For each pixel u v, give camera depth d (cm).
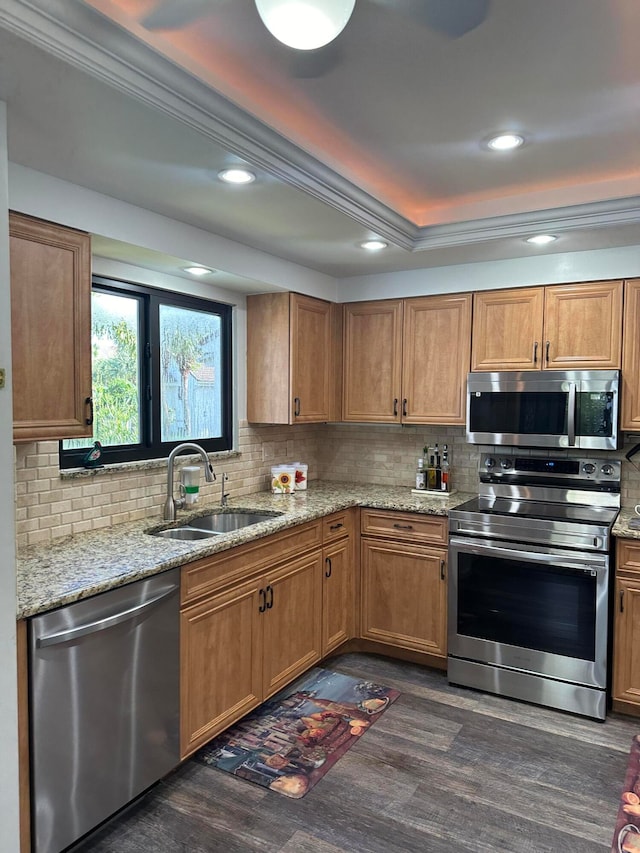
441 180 263
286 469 371
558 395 316
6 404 162
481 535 311
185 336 330
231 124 178
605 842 206
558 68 173
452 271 351
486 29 154
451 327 354
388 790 232
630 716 288
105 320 284
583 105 195
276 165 202
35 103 156
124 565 211
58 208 208
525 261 329
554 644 294
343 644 357
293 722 281
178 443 324
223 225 268
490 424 336
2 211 159
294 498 354
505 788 234
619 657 284
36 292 202
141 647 210
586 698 286
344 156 238
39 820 179
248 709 268
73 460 265
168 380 320
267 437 384
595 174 257
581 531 284
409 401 369
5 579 163
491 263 339
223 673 252
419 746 262
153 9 148
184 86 160
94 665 194
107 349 285
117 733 203
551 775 242
